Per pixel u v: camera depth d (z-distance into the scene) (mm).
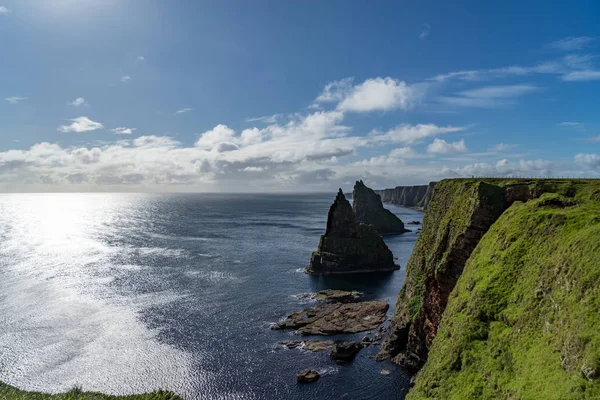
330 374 65438
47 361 69062
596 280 28641
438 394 37062
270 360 70562
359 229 149750
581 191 48719
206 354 72625
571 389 25375
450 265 56562
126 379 64000
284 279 127438
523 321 34594
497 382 32594
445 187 72625
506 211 51156
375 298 109062
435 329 59875
